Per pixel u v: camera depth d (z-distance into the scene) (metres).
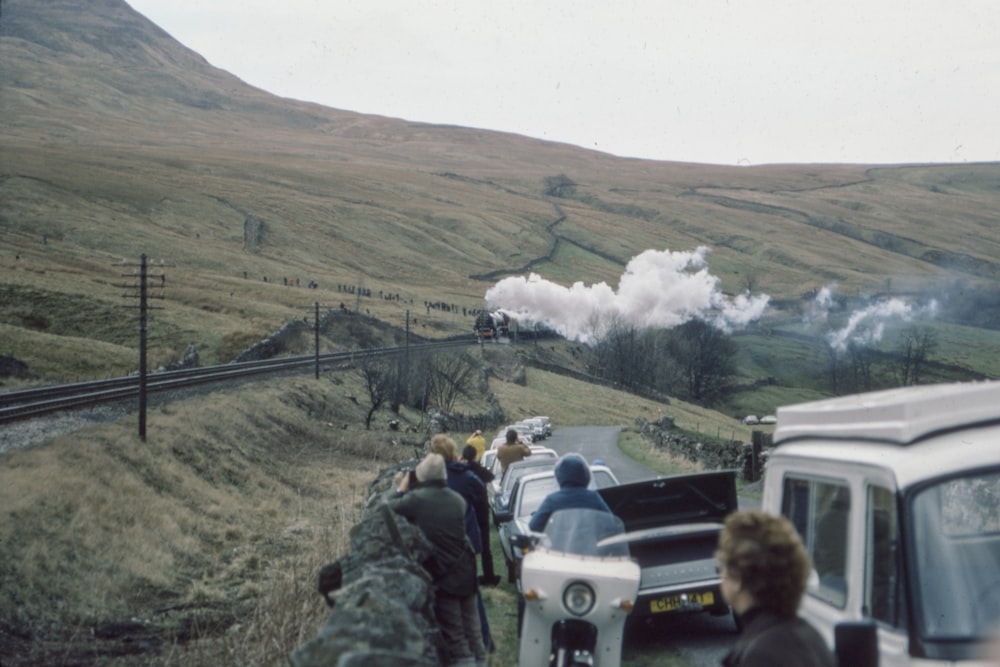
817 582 5.16
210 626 12.60
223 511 21.94
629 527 9.97
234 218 181.88
